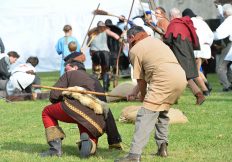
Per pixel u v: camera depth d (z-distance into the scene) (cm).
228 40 2897
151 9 2922
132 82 2530
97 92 1450
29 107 2434
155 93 1357
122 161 1352
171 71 1360
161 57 1370
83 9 4353
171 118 1922
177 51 2203
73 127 1905
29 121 2066
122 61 3650
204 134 1755
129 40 1412
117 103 2469
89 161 1423
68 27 3234
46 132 1473
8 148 1612
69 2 4397
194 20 2792
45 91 2977
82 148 1445
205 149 1564
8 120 2094
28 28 4375
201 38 2767
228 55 2891
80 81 1475
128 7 4244
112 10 4269
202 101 2339
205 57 2766
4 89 2706
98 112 1428
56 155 1474
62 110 1433
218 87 3166
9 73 2792
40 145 1650
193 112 2170
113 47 3394
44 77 3997
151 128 1359
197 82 2688
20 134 1822
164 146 1468
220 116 2078
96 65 3134
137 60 1380
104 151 1539
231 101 2488
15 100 2672
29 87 2706
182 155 1492
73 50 2709
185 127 1866
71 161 1421
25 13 4362
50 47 4434
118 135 1548
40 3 4388
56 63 4462
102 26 3159
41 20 4388
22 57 4362
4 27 4341
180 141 1664
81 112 1424
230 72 3016
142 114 1358
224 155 1491
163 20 2359
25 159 1454
